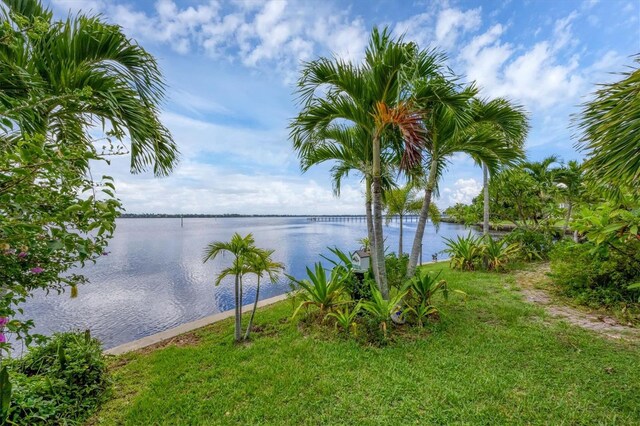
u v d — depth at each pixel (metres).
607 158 1.99
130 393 2.74
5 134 1.35
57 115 2.32
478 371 2.78
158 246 22.58
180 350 3.65
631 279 4.53
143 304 8.13
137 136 2.63
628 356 2.96
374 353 3.24
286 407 2.37
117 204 1.36
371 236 4.68
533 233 9.55
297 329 4.13
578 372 2.70
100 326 6.47
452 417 2.17
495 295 5.45
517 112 4.05
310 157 4.85
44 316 7.08
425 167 4.53
